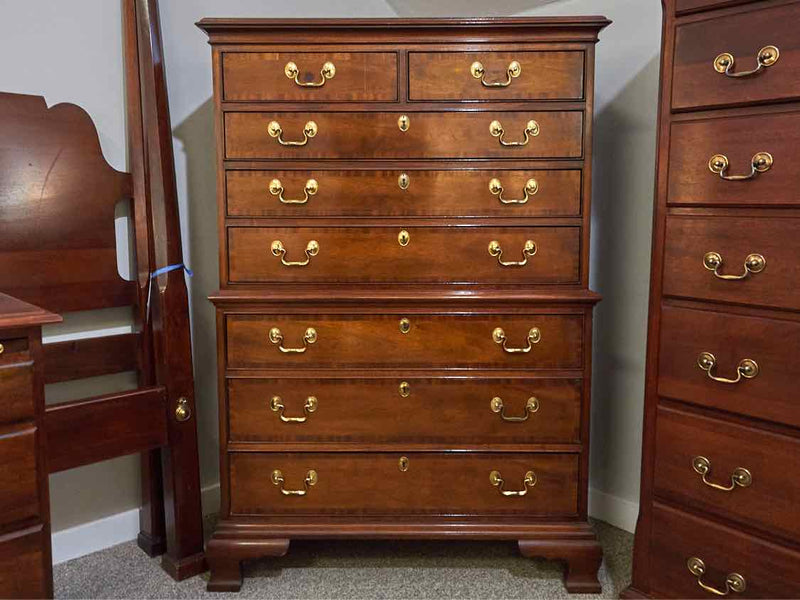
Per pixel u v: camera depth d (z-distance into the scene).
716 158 1.40
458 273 1.70
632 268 2.05
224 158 1.68
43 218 1.71
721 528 1.47
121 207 1.90
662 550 1.59
